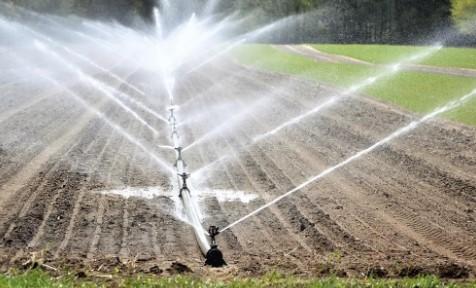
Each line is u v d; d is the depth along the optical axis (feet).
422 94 173.68
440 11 421.18
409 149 108.99
